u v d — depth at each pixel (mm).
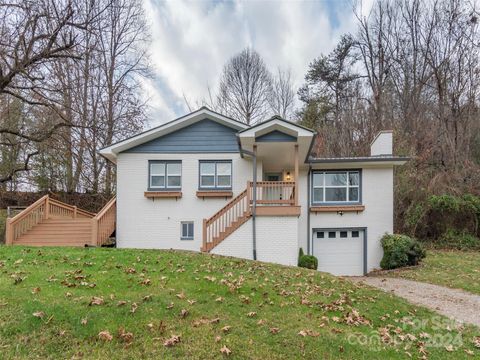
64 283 5871
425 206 17125
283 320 5098
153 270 7145
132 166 13773
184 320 4750
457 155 18984
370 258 13422
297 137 11336
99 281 6129
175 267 7566
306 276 8086
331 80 29953
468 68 20203
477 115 19812
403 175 18422
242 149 11727
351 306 6172
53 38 14008
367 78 27078
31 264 7180
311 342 4469
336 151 26047
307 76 31828
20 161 21422
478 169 17984
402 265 12773
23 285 5648
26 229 12688
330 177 13953
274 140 11586
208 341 4219
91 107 21609
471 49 20234
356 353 4348
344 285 7621
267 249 11688
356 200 13758
